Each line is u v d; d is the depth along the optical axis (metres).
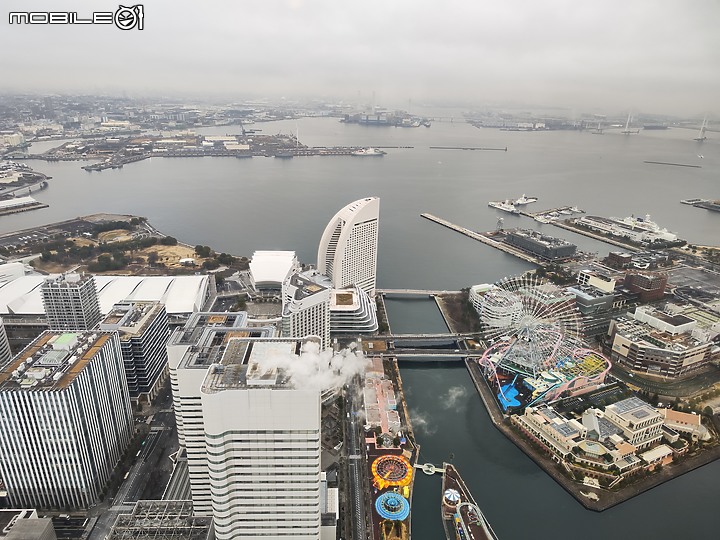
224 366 191.25
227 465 183.12
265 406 173.38
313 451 181.50
